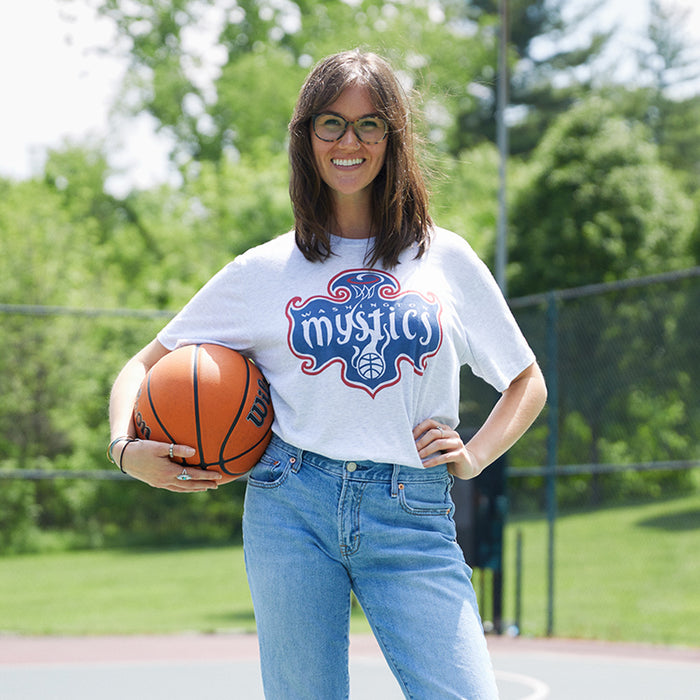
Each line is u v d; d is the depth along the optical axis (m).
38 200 30.06
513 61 35.75
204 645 9.67
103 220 36.81
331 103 2.49
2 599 14.78
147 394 2.57
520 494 21.41
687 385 17.91
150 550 20.91
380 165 2.52
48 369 20.39
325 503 2.42
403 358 2.41
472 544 9.75
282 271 2.52
